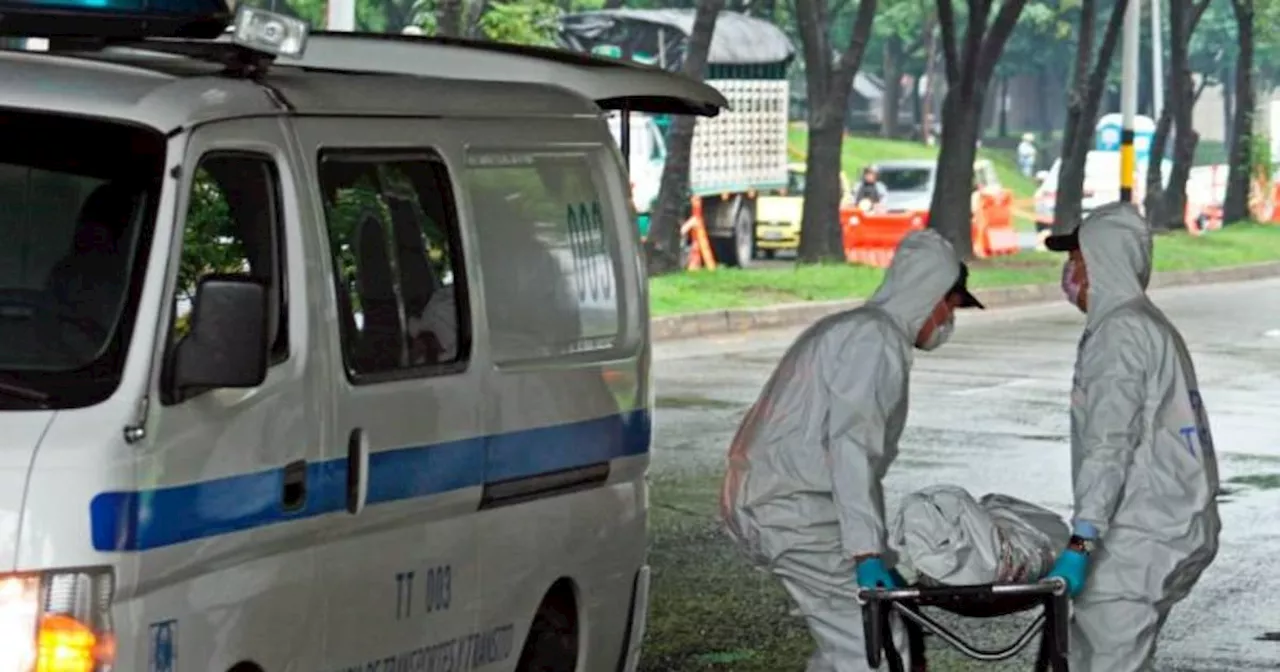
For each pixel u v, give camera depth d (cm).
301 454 845
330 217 885
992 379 2880
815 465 1016
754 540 1033
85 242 786
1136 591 1012
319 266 869
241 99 846
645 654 1338
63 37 880
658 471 2031
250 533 812
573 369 1041
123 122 802
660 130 4928
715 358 3111
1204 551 1020
